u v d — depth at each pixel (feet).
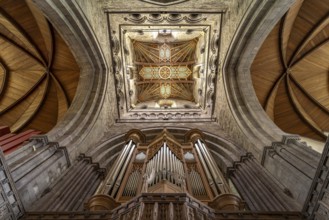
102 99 35.70
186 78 54.80
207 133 38.99
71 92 44.45
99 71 37.22
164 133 33.09
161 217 14.76
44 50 41.96
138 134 35.68
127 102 46.85
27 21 37.70
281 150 24.79
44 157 23.54
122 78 43.65
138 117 45.37
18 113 48.49
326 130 43.42
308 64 42.22
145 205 15.71
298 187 20.71
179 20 37.60
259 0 27.55
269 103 43.32
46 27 37.11
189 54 53.31
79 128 31.09
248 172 26.89
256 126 30.63
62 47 39.81
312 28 36.96
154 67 54.49
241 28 31.45
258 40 32.45
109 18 36.70
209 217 16.46
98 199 19.30
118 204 19.26
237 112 33.86
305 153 22.49
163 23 38.14
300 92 43.93
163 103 54.49
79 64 37.14
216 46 39.22
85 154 31.73
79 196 23.81
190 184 22.34
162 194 16.48
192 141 34.24
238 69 37.06
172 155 27.76
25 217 17.87
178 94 56.39
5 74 46.37
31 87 46.55
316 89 44.52
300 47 39.24
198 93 49.55
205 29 39.73
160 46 52.31
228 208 18.69
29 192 19.98
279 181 23.53
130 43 47.88
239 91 35.47
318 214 16.44
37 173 21.30
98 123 35.70
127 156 28.96
